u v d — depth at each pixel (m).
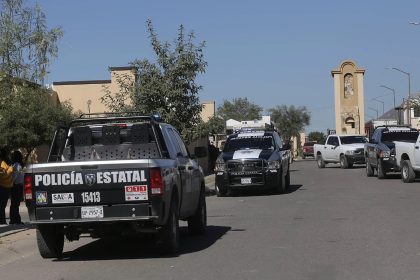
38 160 27.38
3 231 12.52
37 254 10.24
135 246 10.80
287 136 94.44
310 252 9.28
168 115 21.16
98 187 8.91
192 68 21.78
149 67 21.83
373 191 19.48
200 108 22.22
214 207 17.14
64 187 8.98
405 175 22.72
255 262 8.66
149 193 8.84
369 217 13.16
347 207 15.22
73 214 8.96
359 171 32.28
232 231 12.03
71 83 38.88
